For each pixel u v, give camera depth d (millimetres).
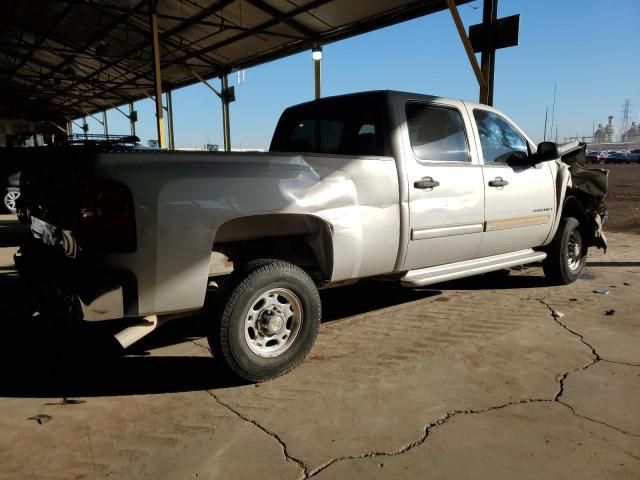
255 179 3014
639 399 2910
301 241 3578
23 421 2701
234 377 3107
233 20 15141
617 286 5605
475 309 4750
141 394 3029
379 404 2873
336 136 4285
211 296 3281
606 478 2182
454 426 2623
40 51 23328
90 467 2277
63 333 4094
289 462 2312
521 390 3037
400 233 3783
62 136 9430
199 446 2449
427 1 11305
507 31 8828
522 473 2221
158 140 14633
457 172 4172
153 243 2709
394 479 2182
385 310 4758
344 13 12922
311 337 3330
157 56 14242
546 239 5301
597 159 48000
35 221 3445
